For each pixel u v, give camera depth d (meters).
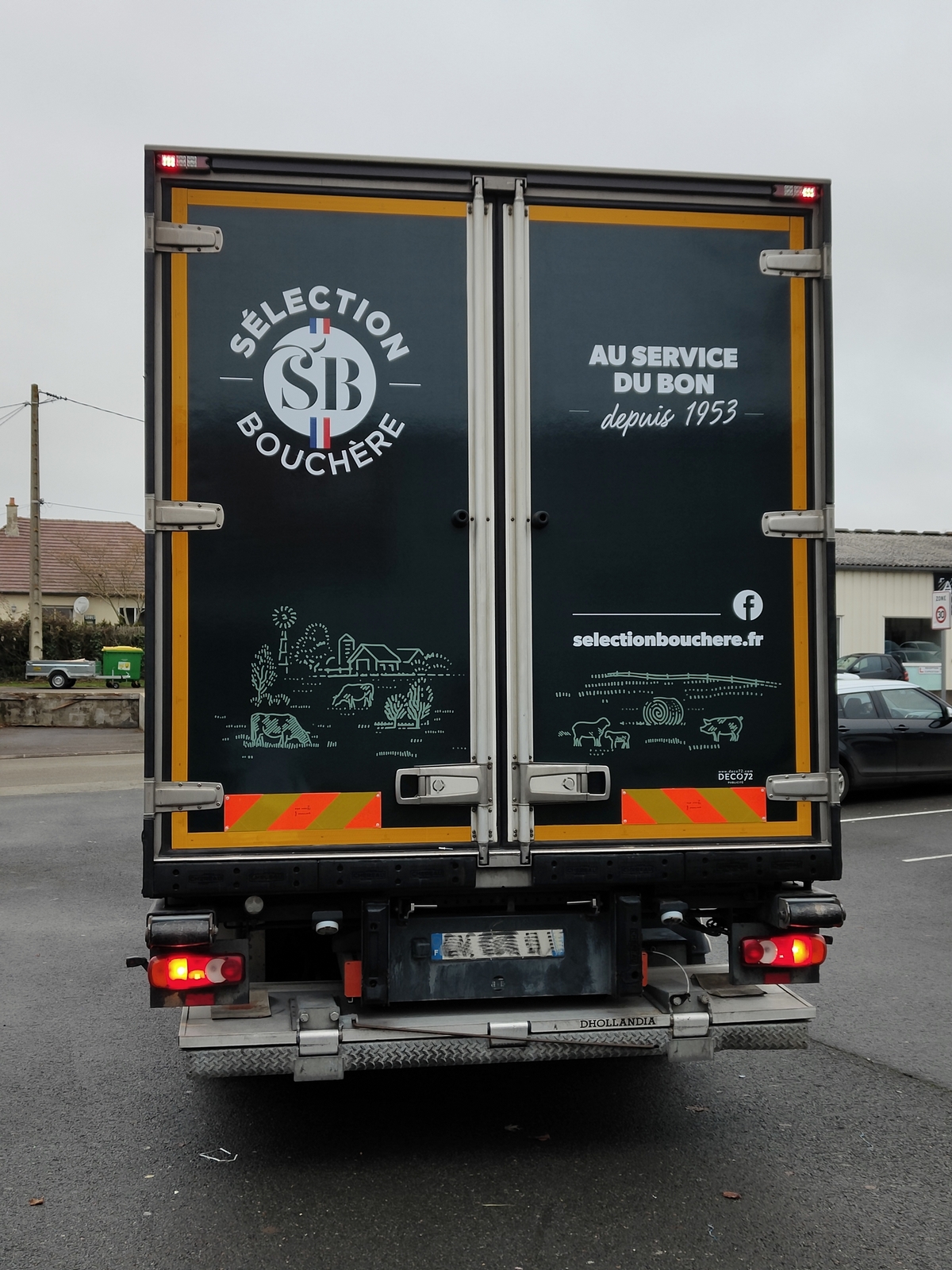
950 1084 4.88
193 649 3.92
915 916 7.99
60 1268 3.37
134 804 13.96
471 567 4.04
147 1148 4.27
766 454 4.24
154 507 3.89
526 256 4.11
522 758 4.05
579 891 4.13
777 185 4.23
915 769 13.66
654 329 4.18
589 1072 5.11
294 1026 3.93
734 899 4.35
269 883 3.88
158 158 3.92
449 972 4.09
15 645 38.44
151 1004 3.97
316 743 3.96
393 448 4.03
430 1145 4.28
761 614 4.22
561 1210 3.73
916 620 34.53
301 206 4.00
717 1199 3.80
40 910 8.30
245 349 3.96
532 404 4.11
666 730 4.15
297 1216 3.69
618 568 4.14
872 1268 3.35
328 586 3.98
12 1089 4.88
